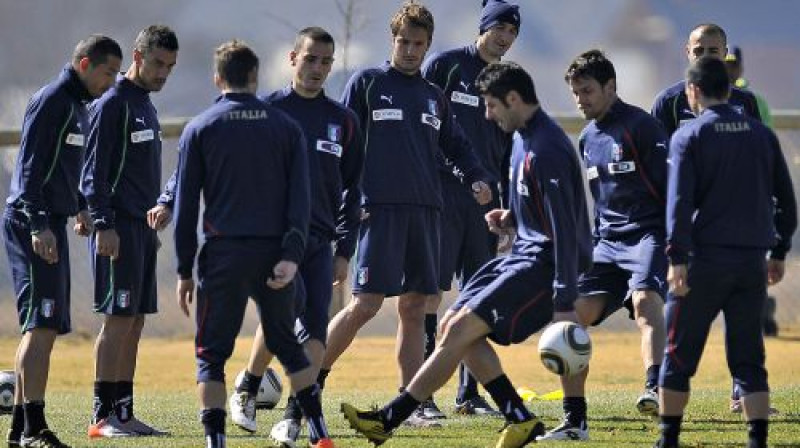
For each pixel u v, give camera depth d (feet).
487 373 84.64
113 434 100.22
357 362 187.21
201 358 80.79
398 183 104.42
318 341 92.43
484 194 106.63
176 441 96.48
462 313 84.02
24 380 89.86
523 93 83.71
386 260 104.12
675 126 110.83
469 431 101.09
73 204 91.86
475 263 114.42
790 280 218.59
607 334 218.38
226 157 79.36
